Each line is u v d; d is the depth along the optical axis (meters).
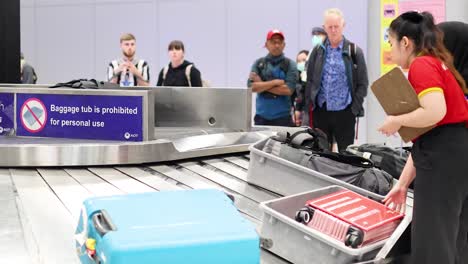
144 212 1.76
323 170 3.03
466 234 2.41
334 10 5.42
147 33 9.12
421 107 2.12
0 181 3.39
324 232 2.27
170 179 3.56
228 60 8.58
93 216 1.73
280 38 6.10
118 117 3.88
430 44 2.21
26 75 7.99
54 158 3.68
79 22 9.62
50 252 2.22
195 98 4.87
